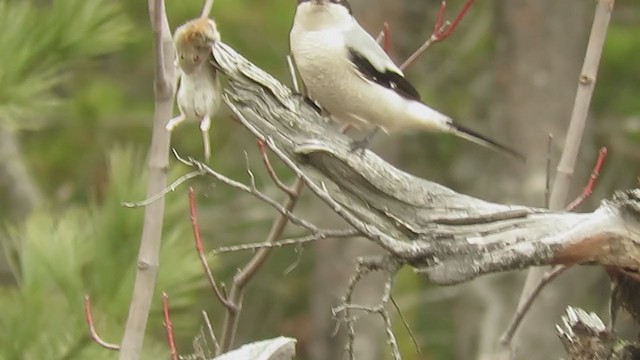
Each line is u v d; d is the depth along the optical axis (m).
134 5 14.97
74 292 7.32
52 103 8.20
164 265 7.57
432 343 18.59
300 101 6.87
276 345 6.33
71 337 7.23
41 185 15.34
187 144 16.00
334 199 6.71
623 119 16.80
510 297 16.25
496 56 16.86
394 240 6.39
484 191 17.73
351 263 16.50
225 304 7.75
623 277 7.14
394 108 8.09
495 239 6.52
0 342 7.16
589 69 7.98
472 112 17.97
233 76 6.77
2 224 12.73
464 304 18.48
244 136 16.92
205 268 7.40
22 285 7.41
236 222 16.89
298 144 6.75
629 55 15.69
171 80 6.68
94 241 7.41
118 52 15.49
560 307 15.98
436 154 18.19
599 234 6.54
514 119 16.58
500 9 16.73
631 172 17.34
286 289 18.33
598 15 8.00
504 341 7.74
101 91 15.38
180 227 7.70
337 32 7.93
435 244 6.52
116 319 7.31
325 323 16.80
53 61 8.12
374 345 16.53
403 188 6.64
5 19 8.02
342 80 7.94
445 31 9.38
